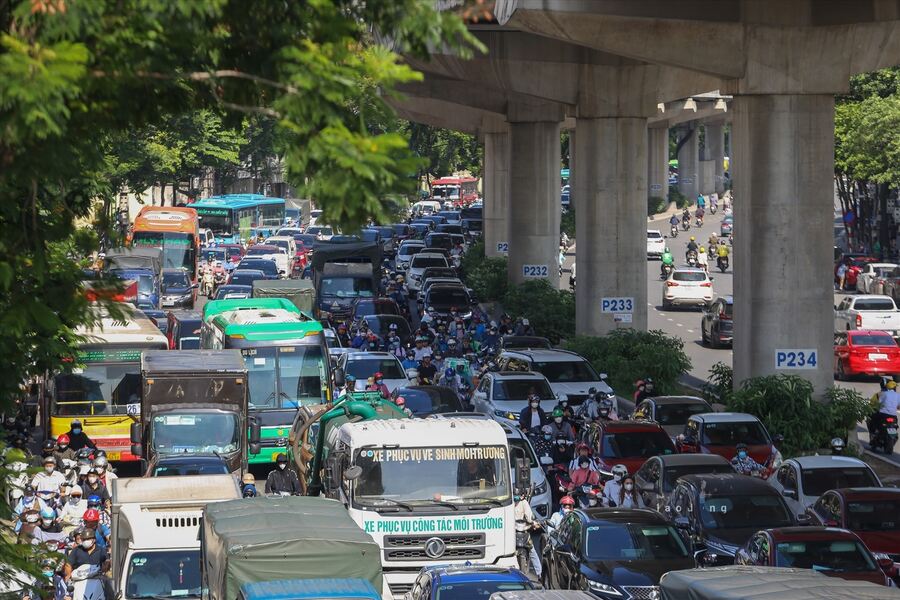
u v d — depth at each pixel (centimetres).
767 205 8756
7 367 3094
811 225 8750
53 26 2038
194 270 18112
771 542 4956
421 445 4997
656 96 12475
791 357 8756
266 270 17925
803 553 4906
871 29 8594
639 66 12362
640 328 12575
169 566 4528
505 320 13725
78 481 6394
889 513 5662
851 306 13812
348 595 3450
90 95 2239
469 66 12519
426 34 2170
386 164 2067
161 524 4569
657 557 5116
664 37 8712
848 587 3591
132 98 2361
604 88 12438
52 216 2938
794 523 5659
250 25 2212
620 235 12519
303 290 13175
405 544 4916
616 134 12481
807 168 8731
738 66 8725
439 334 12494
